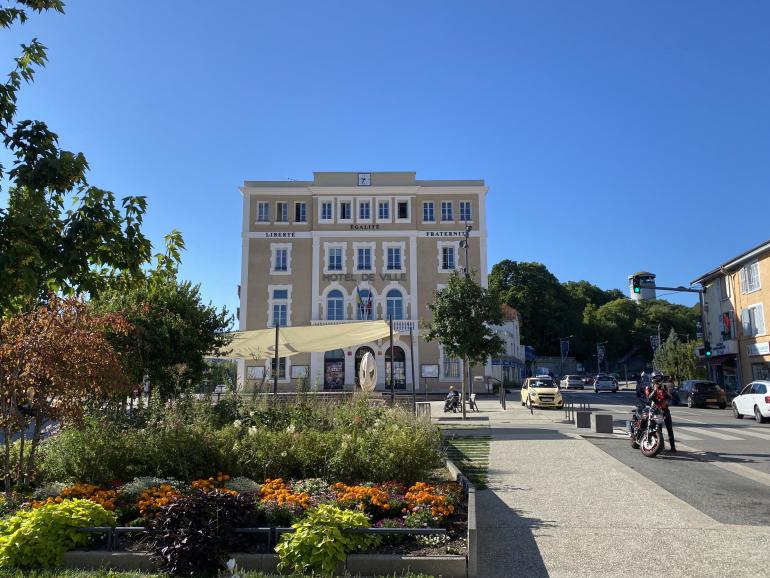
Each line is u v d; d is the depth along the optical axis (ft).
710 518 26.66
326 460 31.76
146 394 58.65
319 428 42.65
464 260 157.28
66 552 20.49
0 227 21.99
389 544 21.49
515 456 44.91
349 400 51.75
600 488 33.06
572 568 20.48
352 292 155.84
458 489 28.27
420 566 19.66
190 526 19.58
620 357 379.96
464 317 96.48
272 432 36.22
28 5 25.76
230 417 43.11
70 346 28.96
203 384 64.59
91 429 32.24
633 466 40.91
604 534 24.32
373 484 29.37
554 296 299.58
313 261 157.07
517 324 256.73
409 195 159.43
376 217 158.81
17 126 23.94
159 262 30.04
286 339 69.87
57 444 31.58
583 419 67.82
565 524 25.89
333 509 21.50
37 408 29.60
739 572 19.77
